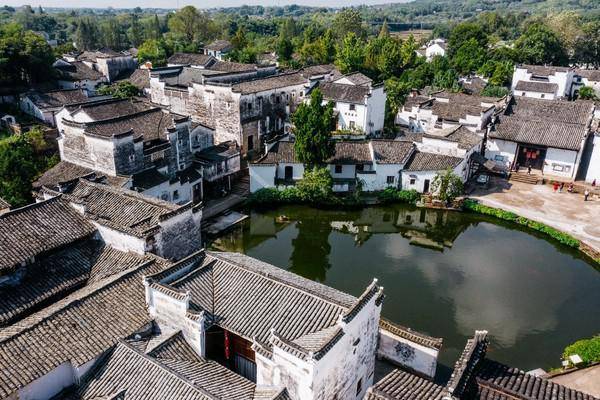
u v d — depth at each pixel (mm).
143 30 180375
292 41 138625
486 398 21297
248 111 66875
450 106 76812
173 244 33281
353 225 54188
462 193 58312
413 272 43625
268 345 23156
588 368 30516
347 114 73438
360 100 71812
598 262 44750
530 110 73562
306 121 54562
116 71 101125
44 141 58094
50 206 32375
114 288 27141
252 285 27109
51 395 22891
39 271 29359
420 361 29781
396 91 88500
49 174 47344
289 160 57531
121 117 50719
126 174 46188
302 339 23031
